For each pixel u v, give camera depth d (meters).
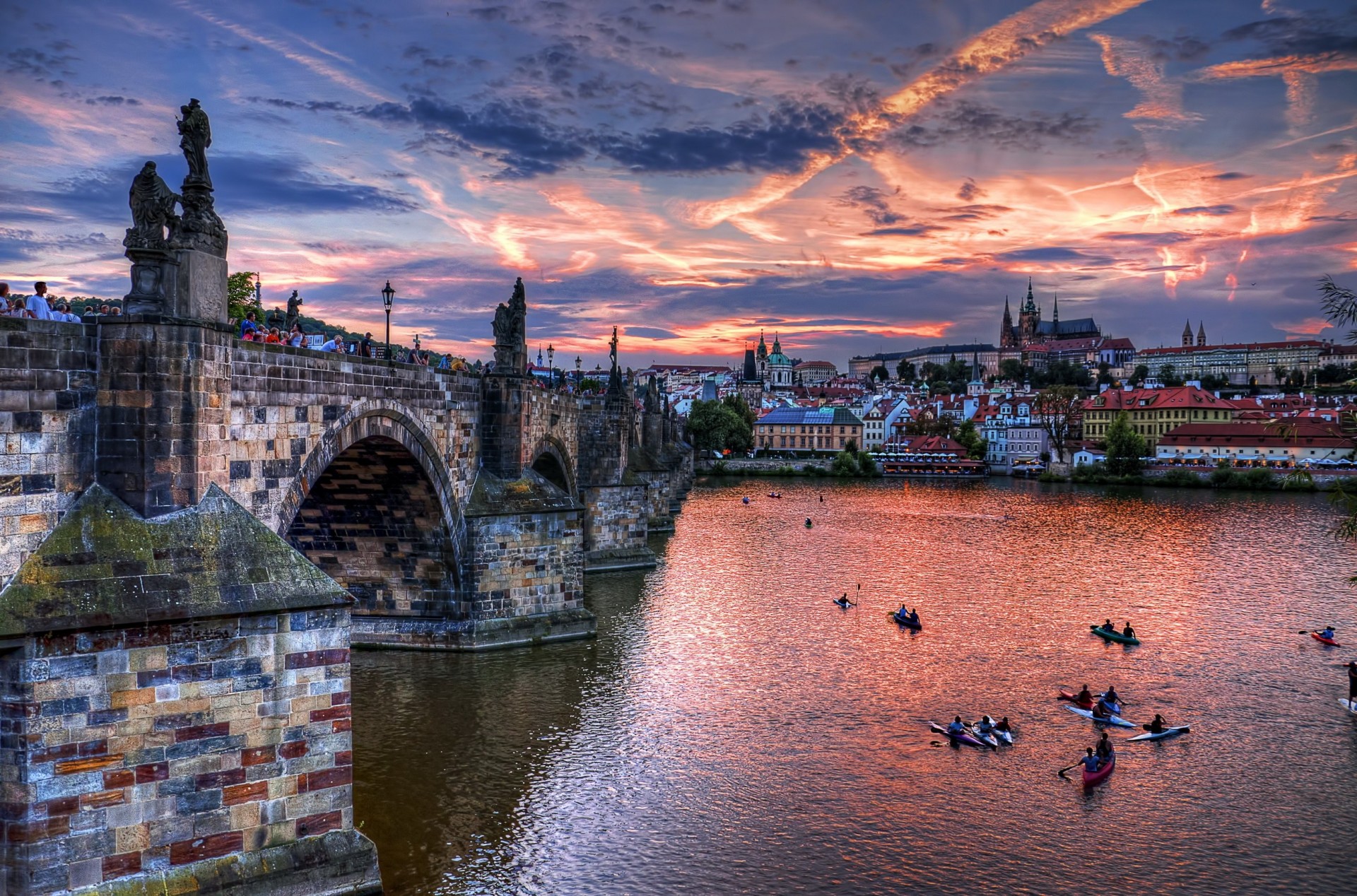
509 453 68.12
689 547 123.06
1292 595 93.81
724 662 66.69
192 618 29.44
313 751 31.94
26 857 27.64
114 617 28.30
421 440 56.75
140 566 29.50
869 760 50.19
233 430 36.44
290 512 41.16
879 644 73.00
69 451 29.70
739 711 56.81
